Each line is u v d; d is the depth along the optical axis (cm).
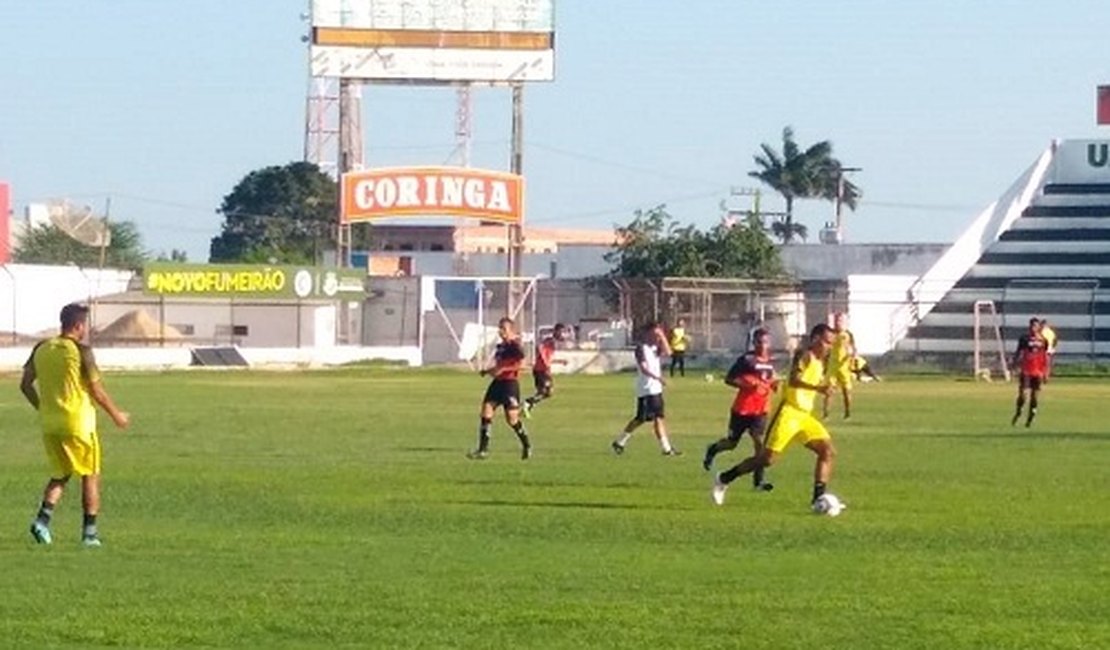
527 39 14375
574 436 5709
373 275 15000
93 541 2833
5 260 15938
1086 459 4753
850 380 6800
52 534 2981
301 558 2677
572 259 18025
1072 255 14062
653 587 2394
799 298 12450
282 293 13025
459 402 7650
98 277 14138
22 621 2114
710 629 2086
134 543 2856
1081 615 2188
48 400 2823
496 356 4800
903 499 3656
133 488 3844
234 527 3122
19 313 13462
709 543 2912
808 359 3431
